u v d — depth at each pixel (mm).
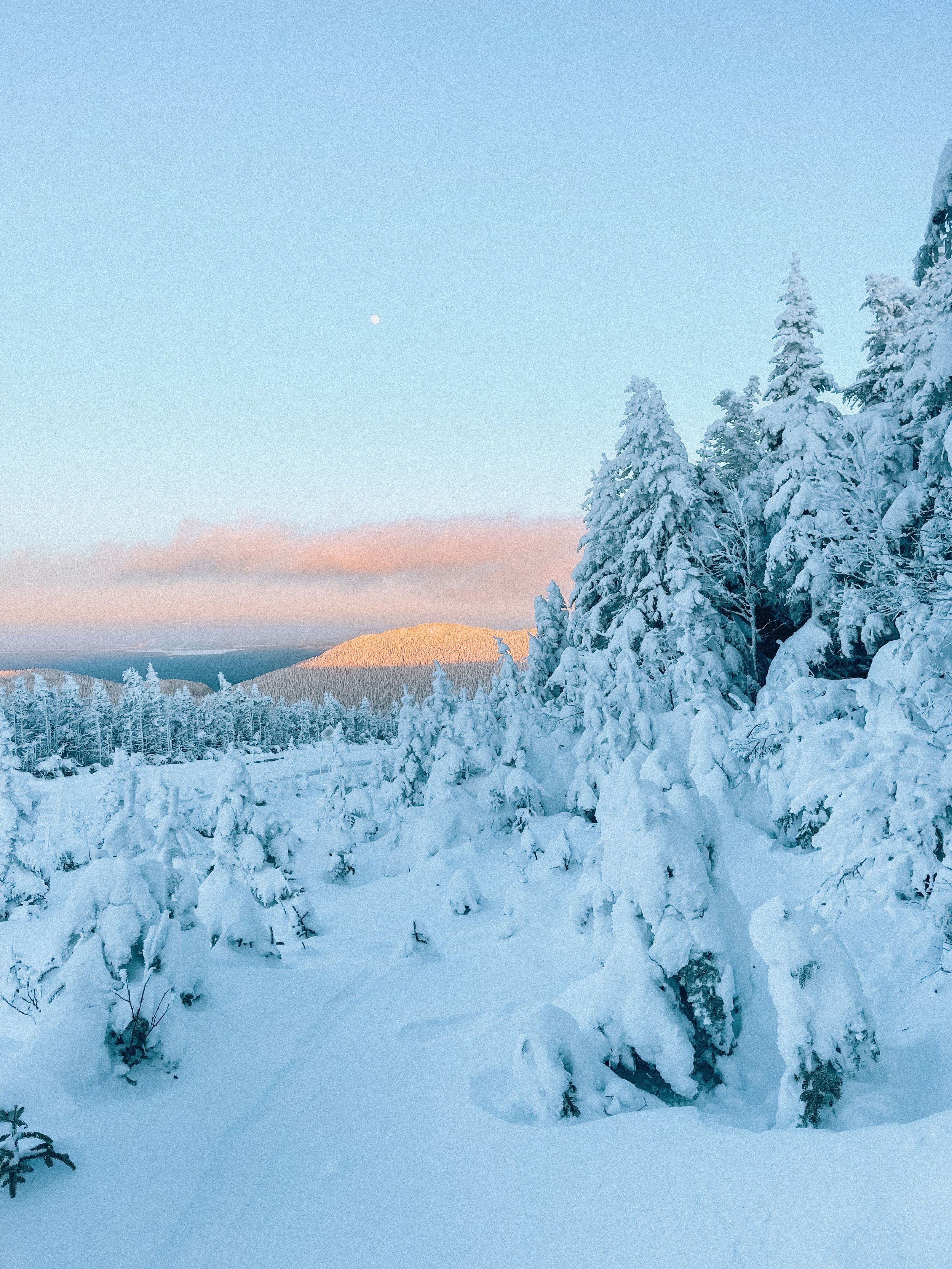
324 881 25297
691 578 27078
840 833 7203
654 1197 5266
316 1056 9672
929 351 20156
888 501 20000
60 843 31891
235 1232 5922
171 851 14125
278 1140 7473
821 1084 6367
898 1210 4344
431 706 34562
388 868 26234
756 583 29625
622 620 29750
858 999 6559
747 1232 4613
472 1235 5355
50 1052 7672
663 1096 7562
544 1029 7332
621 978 7953
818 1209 4617
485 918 17828
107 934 8539
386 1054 9617
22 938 19484
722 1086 7586
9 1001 10328
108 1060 8016
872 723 9930
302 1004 11438
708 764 17250
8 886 23359
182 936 10250
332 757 32156
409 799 30562
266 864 19250
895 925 10383
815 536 22438
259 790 20266
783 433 27422
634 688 25375
